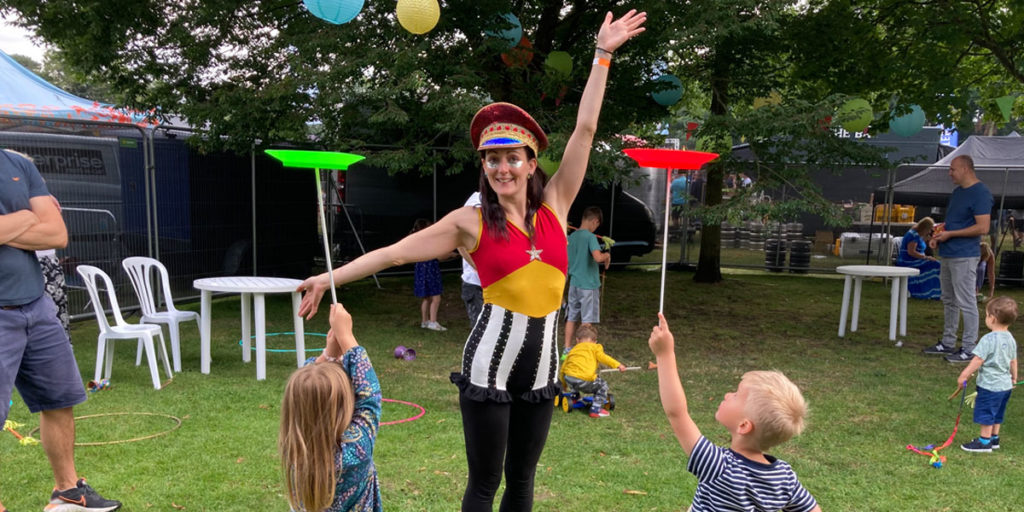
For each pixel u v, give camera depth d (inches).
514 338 93.4
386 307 376.5
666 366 92.5
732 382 241.6
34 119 287.9
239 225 375.2
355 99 291.6
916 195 520.7
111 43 293.1
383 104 286.7
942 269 284.4
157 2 302.5
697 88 434.9
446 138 384.5
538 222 95.0
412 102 291.4
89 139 309.3
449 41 297.0
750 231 600.1
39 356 124.1
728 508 87.5
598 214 269.1
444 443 172.6
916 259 437.7
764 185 303.3
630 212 565.6
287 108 297.3
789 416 85.4
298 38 283.0
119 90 326.6
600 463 163.3
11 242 116.8
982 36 341.4
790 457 170.6
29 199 120.4
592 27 346.6
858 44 354.0
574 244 270.2
